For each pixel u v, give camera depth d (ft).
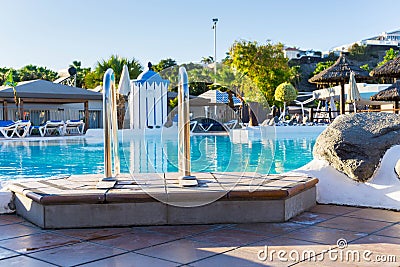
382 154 16.67
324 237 11.75
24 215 14.19
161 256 10.17
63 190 13.62
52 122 66.49
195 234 12.15
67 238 11.82
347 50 253.44
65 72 176.24
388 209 15.25
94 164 31.58
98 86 104.99
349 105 83.71
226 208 13.41
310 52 285.84
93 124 95.76
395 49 253.24
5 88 75.20
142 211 13.09
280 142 48.11
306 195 15.24
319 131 63.31
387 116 18.01
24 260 9.96
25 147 45.39
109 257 10.13
